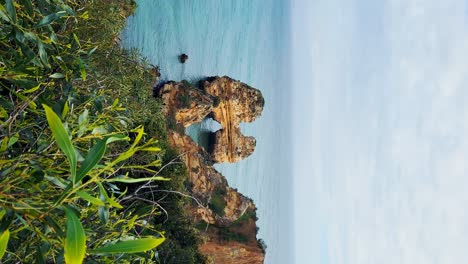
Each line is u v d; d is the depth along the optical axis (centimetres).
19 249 279
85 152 351
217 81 2345
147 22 2097
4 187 225
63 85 423
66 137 202
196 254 1628
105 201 284
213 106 2264
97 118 372
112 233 337
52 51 412
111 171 338
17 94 316
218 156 2364
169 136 2042
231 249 2334
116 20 1118
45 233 249
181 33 2267
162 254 1344
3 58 357
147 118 1370
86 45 522
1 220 215
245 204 2428
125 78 977
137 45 2048
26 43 360
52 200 255
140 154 816
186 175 1784
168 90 2091
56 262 266
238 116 2420
